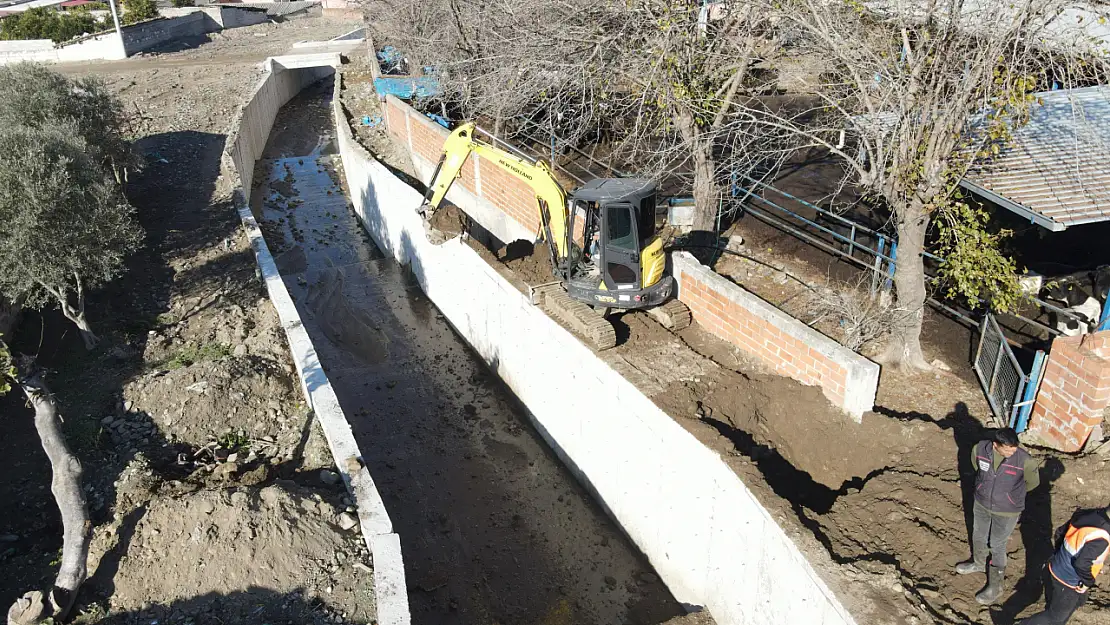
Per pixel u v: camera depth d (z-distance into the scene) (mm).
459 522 12312
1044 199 10758
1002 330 12055
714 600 10023
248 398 12867
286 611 8734
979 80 9352
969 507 8742
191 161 26125
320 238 23844
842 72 11711
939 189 10055
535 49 16328
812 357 10594
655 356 11664
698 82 13555
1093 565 6586
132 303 16297
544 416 13867
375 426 14602
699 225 15289
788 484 9867
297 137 34750
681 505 10234
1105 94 12992
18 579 9367
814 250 15164
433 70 24453
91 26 44688
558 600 10961
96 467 11266
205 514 9422
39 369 13281
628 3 13398
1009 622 7359
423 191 23812
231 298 16516
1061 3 8766
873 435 9953
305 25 53625
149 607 8750
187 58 41469
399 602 8680
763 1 11930
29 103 19000
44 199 12828
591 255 12617
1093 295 12445
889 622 7293
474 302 16203
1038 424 9664
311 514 9930
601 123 21656
